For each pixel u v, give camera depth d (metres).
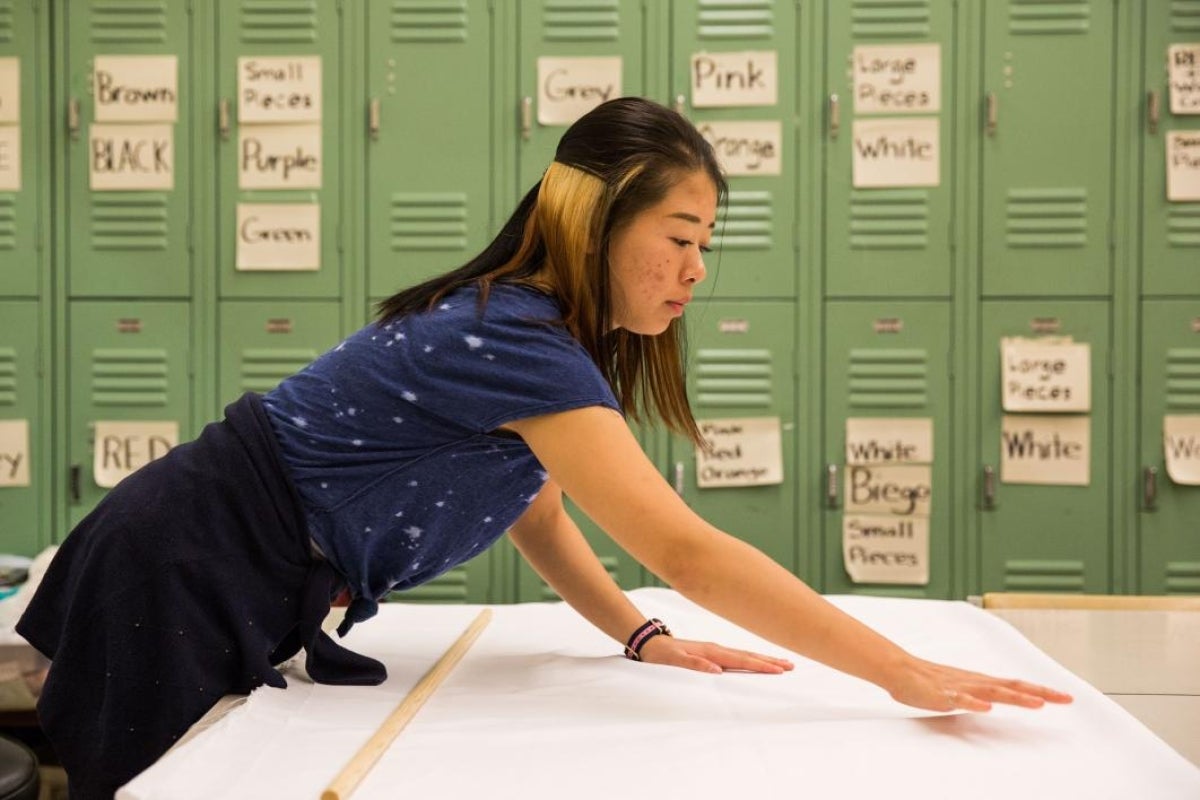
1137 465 2.64
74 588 1.12
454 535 1.18
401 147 2.69
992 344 2.65
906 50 2.64
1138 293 2.63
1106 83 2.62
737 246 2.67
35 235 2.71
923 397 2.66
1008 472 2.65
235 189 2.70
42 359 2.71
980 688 0.97
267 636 1.12
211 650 1.09
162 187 2.70
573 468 1.02
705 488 2.69
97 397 2.71
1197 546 2.63
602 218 1.06
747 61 2.66
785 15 2.65
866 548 2.66
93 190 2.70
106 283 2.71
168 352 2.71
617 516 1.00
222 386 2.71
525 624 1.46
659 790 0.83
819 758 0.90
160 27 2.70
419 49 2.68
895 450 2.66
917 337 2.66
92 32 2.70
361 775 0.85
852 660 0.99
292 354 2.71
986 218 2.64
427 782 0.85
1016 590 2.65
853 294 2.66
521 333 1.04
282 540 1.12
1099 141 2.63
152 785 0.83
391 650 1.30
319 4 2.68
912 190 2.65
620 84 2.67
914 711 1.05
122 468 2.71
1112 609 1.65
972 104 2.64
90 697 1.10
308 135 2.69
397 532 1.15
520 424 1.05
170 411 2.72
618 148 1.06
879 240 2.65
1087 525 2.65
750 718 1.03
